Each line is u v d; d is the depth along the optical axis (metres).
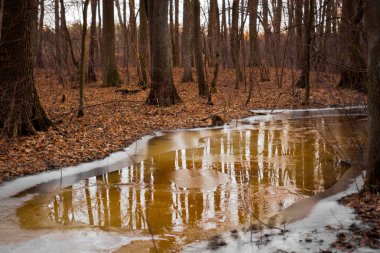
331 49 22.09
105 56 28.78
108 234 6.70
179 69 39.84
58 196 8.58
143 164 11.19
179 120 17.80
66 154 11.38
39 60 36.62
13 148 11.31
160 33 20.53
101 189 9.08
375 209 6.77
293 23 31.36
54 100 21.61
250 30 31.52
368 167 7.50
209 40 35.31
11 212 7.66
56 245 6.29
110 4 28.23
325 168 10.58
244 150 12.80
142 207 7.96
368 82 7.31
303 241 5.93
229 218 7.34
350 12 23.19
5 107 12.43
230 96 24.72
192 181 9.66
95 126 15.13
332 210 7.18
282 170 10.48
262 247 5.87
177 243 6.30
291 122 18.17
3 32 12.59
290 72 33.97
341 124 17.25
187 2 31.11
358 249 5.45
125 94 24.70
